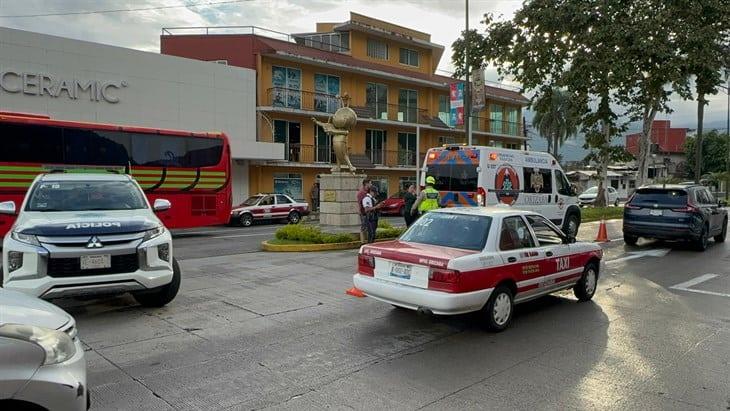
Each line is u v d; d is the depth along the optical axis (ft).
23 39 67.26
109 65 75.31
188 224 55.77
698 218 43.62
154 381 15.51
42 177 25.71
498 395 14.73
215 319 22.15
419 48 134.31
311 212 90.17
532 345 19.21
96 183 26.11
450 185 45.73
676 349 18.85
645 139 77.25
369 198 43.86
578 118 66.28
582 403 14.24
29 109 67.77
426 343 19.35
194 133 56.54
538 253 22.62
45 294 20.01
